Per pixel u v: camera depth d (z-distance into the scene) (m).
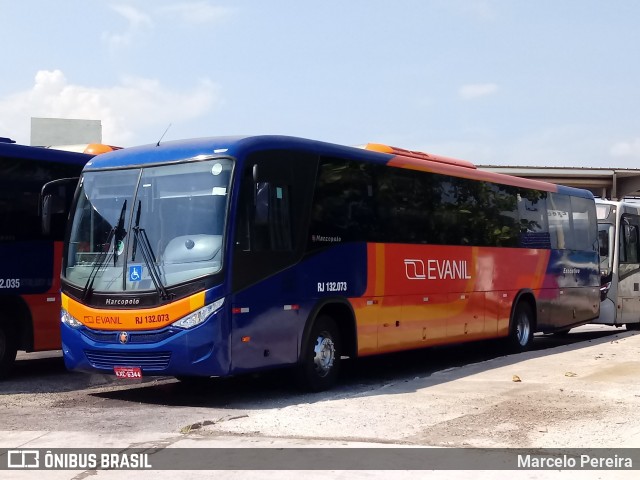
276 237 11.45
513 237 17.84
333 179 12.66
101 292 11.19
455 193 15.95
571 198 20.55
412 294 14.38
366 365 16.41
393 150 14.70
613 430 8.85
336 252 12.55
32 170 13.57
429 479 7.13
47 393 12.36
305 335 11.89
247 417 9.68
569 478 7.16
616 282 22.44
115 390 12.69
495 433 8.77
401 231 14.20
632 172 58.34
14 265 13.20
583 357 15.02
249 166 11.14
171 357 10.66
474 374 13.12
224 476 7.25
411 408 10.13
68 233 11.89
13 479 7.28
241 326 10.78
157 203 11.24
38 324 13.57
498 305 17.20
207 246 10.76
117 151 12.12
